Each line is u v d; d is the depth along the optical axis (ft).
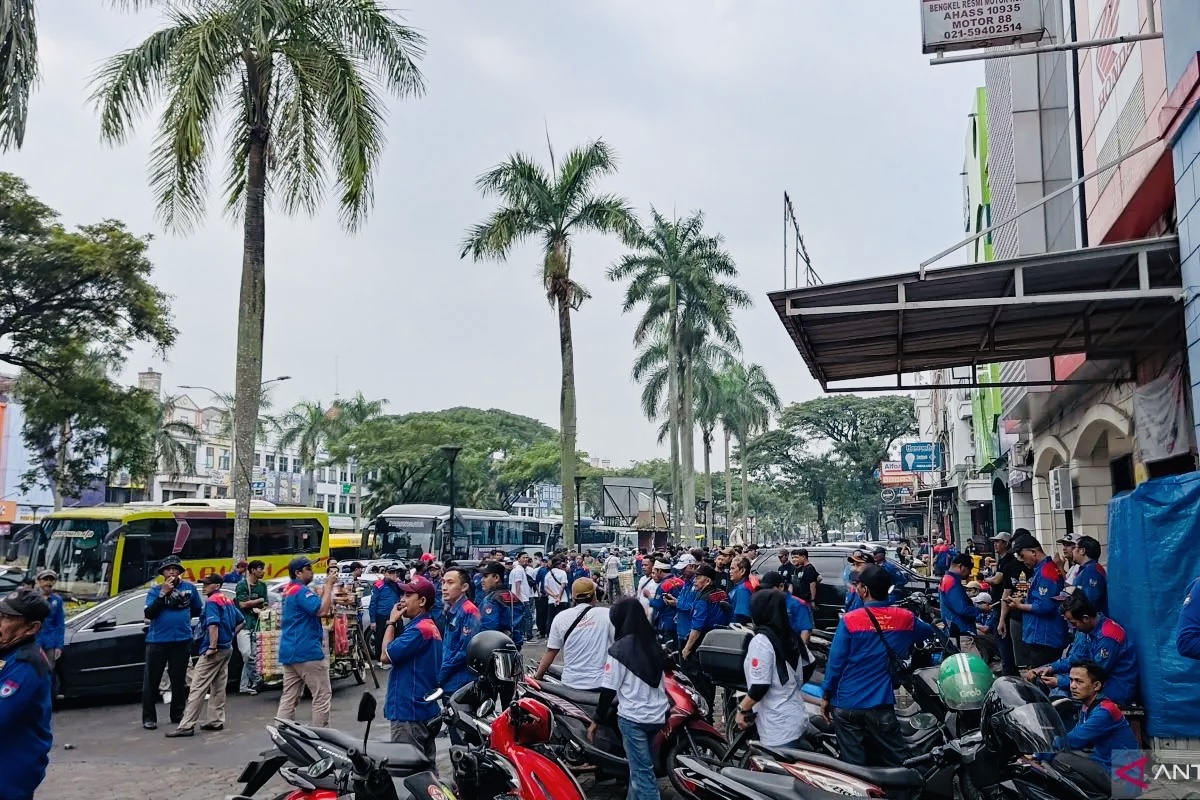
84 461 102.01
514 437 316.81
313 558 84.69
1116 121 37.65
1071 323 35.70
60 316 90.79
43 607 15.83
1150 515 24.70
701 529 281.74
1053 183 52.08
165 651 37.60
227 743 34.06
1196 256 27.12
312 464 197.36
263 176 61.05
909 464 119.85
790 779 17.30
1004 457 86.12
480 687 22.88
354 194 59.52
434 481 179.52
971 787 17.87
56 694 40.75
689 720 25.09
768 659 20.72
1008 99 60.23
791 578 49.24
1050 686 24.52
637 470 319.68
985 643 43.24
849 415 258.98
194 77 55.36
